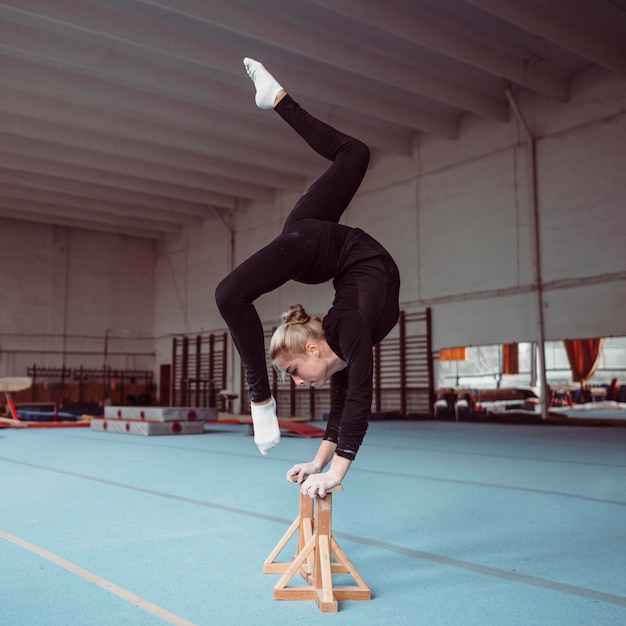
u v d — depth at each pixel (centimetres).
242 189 1603
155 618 185
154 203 1688
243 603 199
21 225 1848
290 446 745
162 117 1151
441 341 1306
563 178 1133
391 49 1024
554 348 1816
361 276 211
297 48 942
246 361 211
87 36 965
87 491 418
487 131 1246
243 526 309
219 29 955
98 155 1391
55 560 248
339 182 234
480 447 710
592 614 187
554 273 1136
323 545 202
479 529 300
